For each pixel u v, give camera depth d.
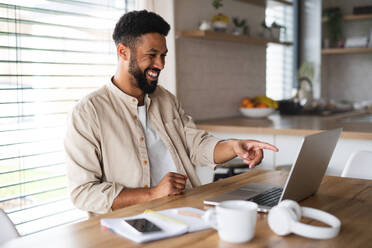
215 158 1.84
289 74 4.92
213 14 3.40
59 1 2.38
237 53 3.75
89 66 2.58
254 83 4.04
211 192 1.47
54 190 2.41
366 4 4.99
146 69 1.77
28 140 2.28
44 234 1.05
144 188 1.53
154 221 1.11
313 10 4.94
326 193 1.46
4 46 2.13
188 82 3.16
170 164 1.88
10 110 2.19
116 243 0.98
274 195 1.38
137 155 1.74
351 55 5.18
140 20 1.73
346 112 4.24
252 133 2.88
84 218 2.57
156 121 1.88
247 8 3.90
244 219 0.96
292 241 0.98
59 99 2.42
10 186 2.19
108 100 1.76
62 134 2.45
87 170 1.61
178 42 3.04
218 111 3.53
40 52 2.31
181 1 3.04
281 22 4.68
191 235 1.03
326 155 1.37
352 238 1.00
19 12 2.19
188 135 2.02
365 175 1.88
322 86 5.10
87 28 2.55
